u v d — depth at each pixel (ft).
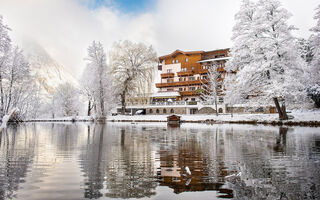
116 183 18.37
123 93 169.17
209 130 77.00
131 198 15.10
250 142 44.50
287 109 131.54
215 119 134.10
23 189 16.75
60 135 61.05
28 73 120.06
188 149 36.06
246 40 107.34
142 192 16.26
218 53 229.04
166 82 243.60
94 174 21.12
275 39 99.19
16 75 112.98
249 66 100.89
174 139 50.47
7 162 26.21
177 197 15.25
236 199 14.93
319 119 94.89
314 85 116.67
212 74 170.71
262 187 17.40
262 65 98.12
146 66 168.14
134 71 166.71
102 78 166.09
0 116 106.22
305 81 110.63
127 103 172.55
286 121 101.55
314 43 102.83
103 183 18.34
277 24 100.63
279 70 102.78
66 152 33.27
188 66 238.48
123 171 22.24
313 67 105.29
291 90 95.20
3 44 100.68
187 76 235.20
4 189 16.72
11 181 18.76
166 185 17.88
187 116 149.69
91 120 179.52
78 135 60.95
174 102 192.85
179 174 21.13
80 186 17.56
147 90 166.50
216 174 21.16
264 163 25.86
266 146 39.24
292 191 16.48
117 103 182.19
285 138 51.42
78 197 15.20
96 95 165.89
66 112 227.81
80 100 225.15
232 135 59.06
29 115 193.67
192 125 109.91
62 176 20.35
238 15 112.47
